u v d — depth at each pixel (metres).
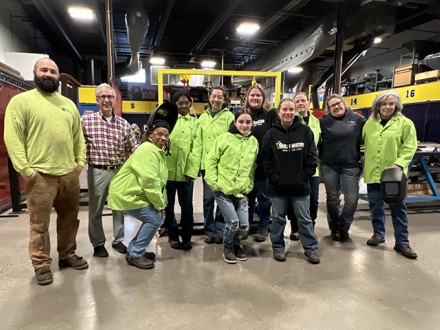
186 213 2.61
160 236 3.02
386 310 1.79
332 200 2.87
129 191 2.20
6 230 3.19
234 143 2.31
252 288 2.02
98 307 1.78
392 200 2.45
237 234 2.47
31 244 2.04
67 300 1.85
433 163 4.80
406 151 2.48
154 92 10.31
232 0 6.30
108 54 4.17
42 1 6.62
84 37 9.90
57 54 11.91
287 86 12.58
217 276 2.19
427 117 5.96
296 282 2.11
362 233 3.17
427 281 2.14
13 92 4.30
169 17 8.09
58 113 2.00
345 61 7.18
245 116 2.29
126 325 1.62
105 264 2.35
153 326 1.62
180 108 2.58
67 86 4.55
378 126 2.61
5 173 4.07
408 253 2.52
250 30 7.26
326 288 2.03
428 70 6.32
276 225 2.46
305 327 1.63
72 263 2.26
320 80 8.35
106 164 2.40
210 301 1.86
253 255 2.58
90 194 2.41
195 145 2.58
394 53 9.88
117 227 2.61
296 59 7.73
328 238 3.01
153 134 2.21
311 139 2.38
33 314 1.71
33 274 2.18
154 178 2.12
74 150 2.22
